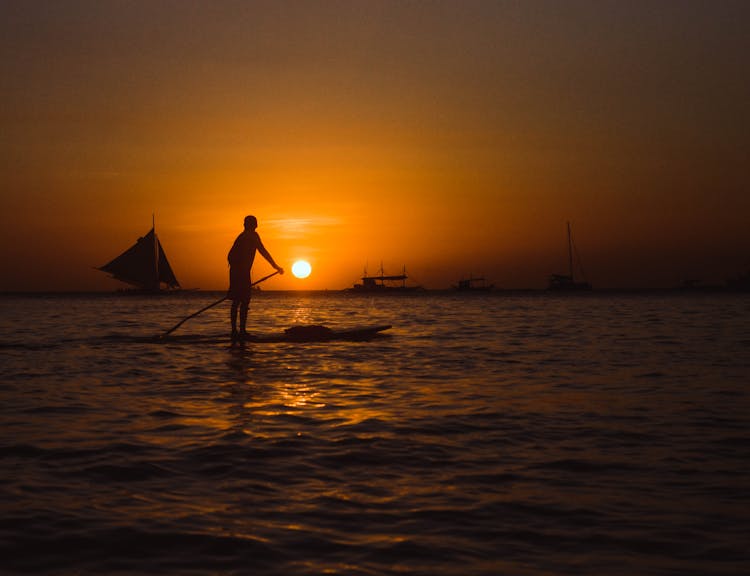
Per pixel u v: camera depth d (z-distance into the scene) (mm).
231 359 12891
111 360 12688
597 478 5078
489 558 3619
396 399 8500
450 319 29656
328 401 8344
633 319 28047
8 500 4508
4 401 8289
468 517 4230
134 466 5344
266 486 4855
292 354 13789
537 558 3623
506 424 6977
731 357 12938
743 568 3482
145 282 88500
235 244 15398
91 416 7355
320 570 3461
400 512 4320
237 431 6602
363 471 5246
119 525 4059
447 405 8070
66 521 4121
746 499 4574
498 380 10133
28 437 6320
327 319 31062
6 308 54969
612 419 7230
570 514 4289
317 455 5699
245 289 15492
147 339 16594
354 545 3783
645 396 8672
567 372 11000
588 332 20156
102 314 39312
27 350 14469
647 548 3752
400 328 22625
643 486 4883
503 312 38344
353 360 12758
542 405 8070
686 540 3861
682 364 11922
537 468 5344
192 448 5910
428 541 3846
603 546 3781
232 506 4414
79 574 3408
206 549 3717
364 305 65250
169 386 9516
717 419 7211
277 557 3617
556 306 52000
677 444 6129
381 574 3418
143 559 3590
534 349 14875
